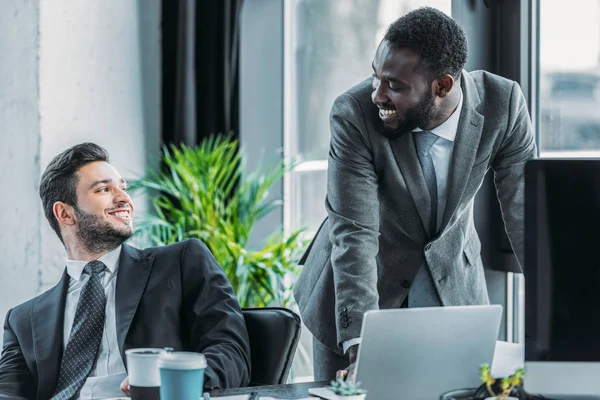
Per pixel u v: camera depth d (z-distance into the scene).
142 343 2.40
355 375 1.72
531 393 1.62
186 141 4.50
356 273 2.22
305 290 2.71
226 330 2.36
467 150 2.36
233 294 2.48
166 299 2.46
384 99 2.21
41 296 2.54
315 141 4.61
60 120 4.05
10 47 4.00
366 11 4.31
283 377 2.37
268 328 2.38
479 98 2.40
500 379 1.72
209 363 2.21
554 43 3.40
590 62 3.25
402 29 2.18
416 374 1.74
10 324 2.52
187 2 4.47
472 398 1.70
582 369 1.61
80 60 4.14
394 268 2.50
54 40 4.02
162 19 4.58
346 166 2.35
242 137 4.63
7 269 4.04
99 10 4.23
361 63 4.35
